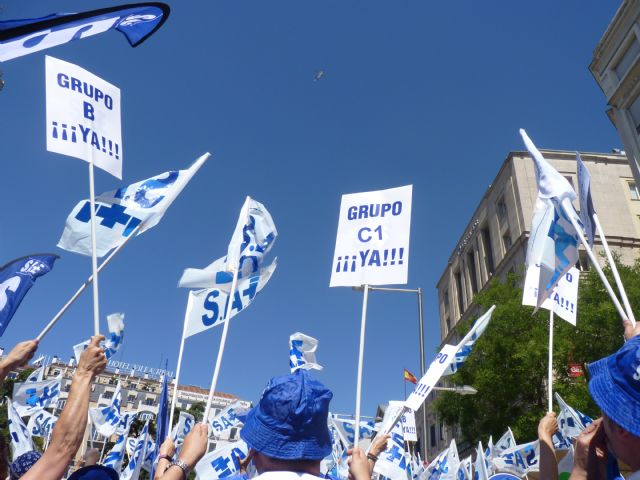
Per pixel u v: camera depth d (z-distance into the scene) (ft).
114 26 13.87
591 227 12.27
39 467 6.81
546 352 61.31
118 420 35.42
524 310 67.62
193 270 18.03
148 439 25.57
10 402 28.89
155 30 14.85
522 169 105.81
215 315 18.12
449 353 17.58
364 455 8.39
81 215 14.58
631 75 60.59
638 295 60.64
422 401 16.67
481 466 22.48
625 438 5.65
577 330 61.62
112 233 14.66
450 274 144.46
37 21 11.93
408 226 15.06
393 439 25.94
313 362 23.22
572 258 13.37
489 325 69.62
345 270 15.35
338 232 15.94
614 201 100.94
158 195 15.28
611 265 11.10
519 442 64.64
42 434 34.53
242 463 12.96
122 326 23.16
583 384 58.90
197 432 8.34
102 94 13.51
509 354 66.13
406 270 14.52
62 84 12.80
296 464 6.89
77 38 13.39
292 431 6.88
